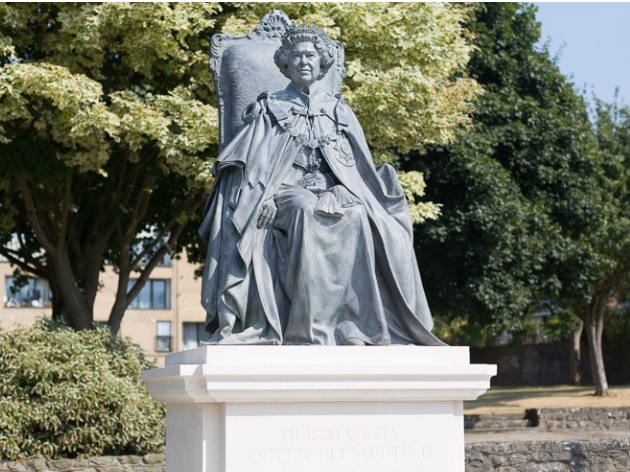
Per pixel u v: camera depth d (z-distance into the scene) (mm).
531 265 20906
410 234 6004
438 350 5355
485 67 21781
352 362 5207
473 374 5254
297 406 5094
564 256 21000
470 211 19500
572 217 22125
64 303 16000
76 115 12805
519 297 20156
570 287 21844
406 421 5230
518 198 20531
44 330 12164
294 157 6023
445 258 20266
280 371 4965
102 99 14203
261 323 5594
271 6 13672
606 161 24859
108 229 16859
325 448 5098
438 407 5293
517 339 38156
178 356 5617
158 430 11992
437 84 14602
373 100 13242
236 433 5008
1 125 14242
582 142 22531
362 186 6051
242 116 6234
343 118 6250
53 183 15008
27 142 14227
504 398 26266
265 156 5965
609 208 23672
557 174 21750
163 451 12031
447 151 19406
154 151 15391
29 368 11445
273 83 6953
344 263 5668
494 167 19797
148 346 45625
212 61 7105
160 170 15961
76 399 11469
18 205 17828
